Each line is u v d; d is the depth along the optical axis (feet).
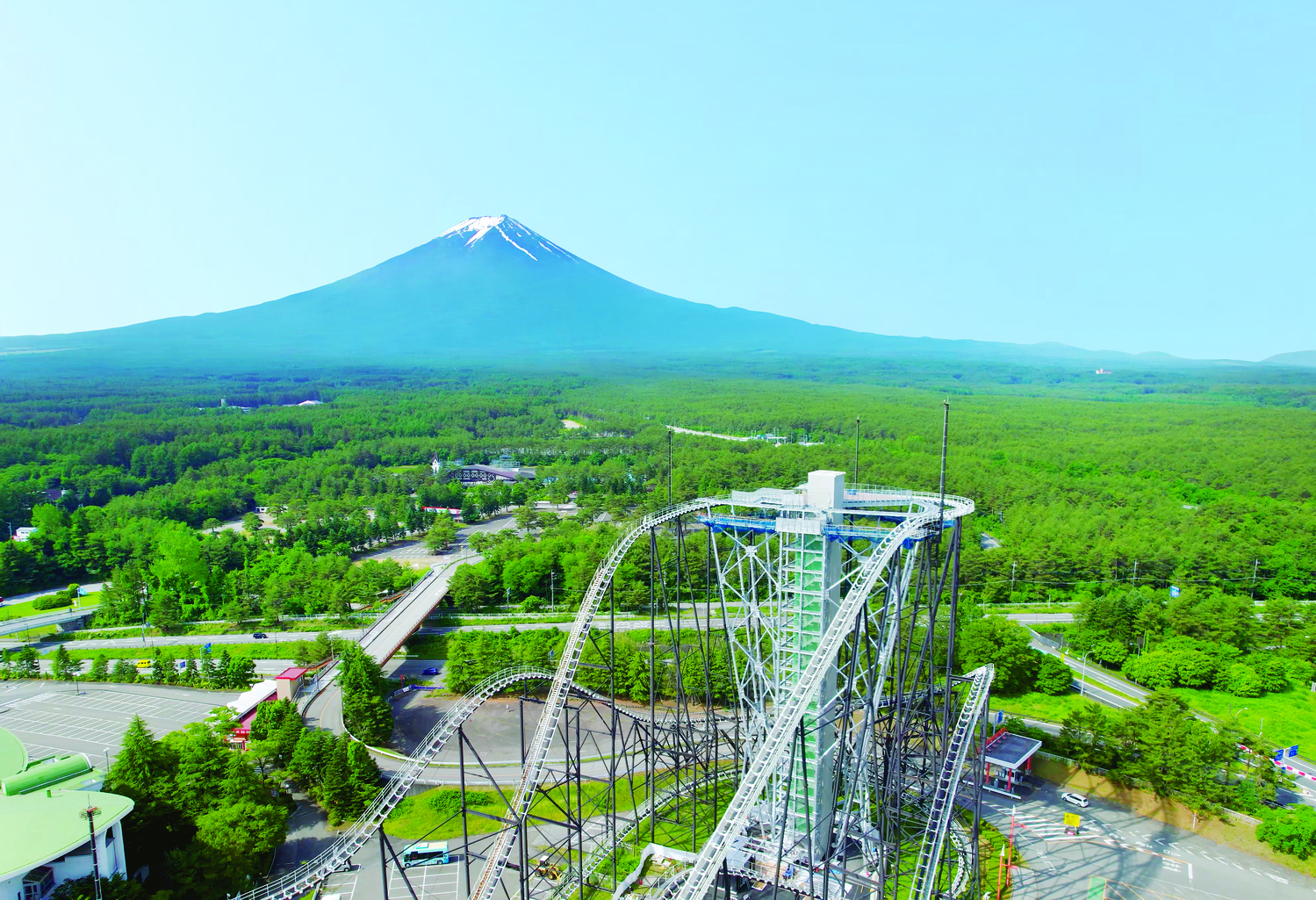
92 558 600.39
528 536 642.63
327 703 366.84
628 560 530.27
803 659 241.35
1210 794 280.31
